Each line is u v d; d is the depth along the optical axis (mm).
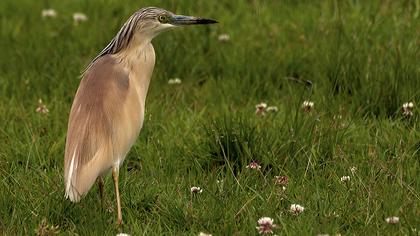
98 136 9961
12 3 18547
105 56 10664
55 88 14594
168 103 13750
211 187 10977
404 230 9664
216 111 13469
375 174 11094
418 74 13492
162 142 12422
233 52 15391
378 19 15734
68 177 9719
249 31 16266
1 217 10242
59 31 16922
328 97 13344
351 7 16688
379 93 13266
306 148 11938
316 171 11320
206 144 12156
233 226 9914
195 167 11820
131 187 11109
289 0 17516
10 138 12617
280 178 11086
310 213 10102
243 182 11102
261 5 17328
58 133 12859
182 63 15227
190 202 10531
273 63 14820
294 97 13570
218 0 17719
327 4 16922
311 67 14680
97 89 10172
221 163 11984
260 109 13164
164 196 10797
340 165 11391
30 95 14438
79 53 15867
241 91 14250
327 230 9617
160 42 15406
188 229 10148
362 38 14844
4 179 11055
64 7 18344
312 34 15648
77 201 9758
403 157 11383
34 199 10648
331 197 10516
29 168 11867
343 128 12375
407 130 12430
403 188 10578
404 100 13148
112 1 17906
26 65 15492
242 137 12016
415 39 14641
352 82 13797
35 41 16438
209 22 10969
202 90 14375
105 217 10312
